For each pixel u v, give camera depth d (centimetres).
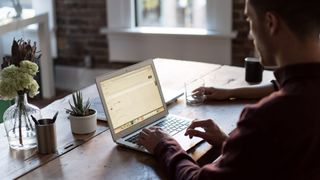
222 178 113
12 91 159
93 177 145
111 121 167
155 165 152
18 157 161
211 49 414
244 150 108
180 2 427
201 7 418
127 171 148
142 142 161
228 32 403
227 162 112
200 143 167
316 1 100
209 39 411
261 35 109
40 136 161
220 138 163
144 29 434
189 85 235
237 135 111
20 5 416
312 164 105
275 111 104
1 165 155
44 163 155
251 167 108
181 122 185
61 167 152
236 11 398
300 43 104
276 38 106
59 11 459
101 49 457
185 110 203
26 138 167
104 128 183
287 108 103
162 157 149
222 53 412
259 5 106
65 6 455
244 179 109
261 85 219
